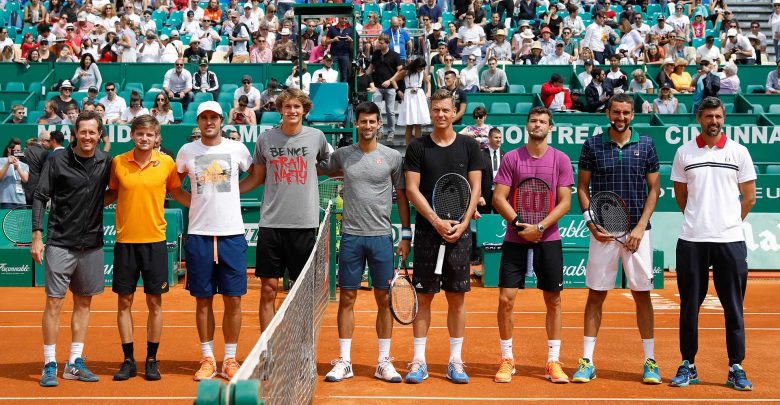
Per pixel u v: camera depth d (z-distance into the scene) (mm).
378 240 7418
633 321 10352
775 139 17109
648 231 7469
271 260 7512
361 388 7160
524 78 20875
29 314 10750
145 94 20609
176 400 6793
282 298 11836
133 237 7352
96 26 22891
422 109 15727
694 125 17297
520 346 8945
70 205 7309
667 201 14992
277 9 24500
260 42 21203
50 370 7242
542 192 7352
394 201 14234
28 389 7125
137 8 25641
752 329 9992
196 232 7375
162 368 7914
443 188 7230
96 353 8562
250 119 17234
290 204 7461
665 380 7535
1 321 10273
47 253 7301
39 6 25078
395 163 7465
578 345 9008
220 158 7410
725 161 7230
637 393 7070
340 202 11891
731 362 7316
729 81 20703
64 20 22719
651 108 19047
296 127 7457
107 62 20859
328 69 18219
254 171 7613
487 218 13133
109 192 7625
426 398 6852
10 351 8648
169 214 13055
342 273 7453
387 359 7488
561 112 18500
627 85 20641
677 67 20609
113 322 10195
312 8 16562
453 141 7340
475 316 10695
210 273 7371
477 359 8344
